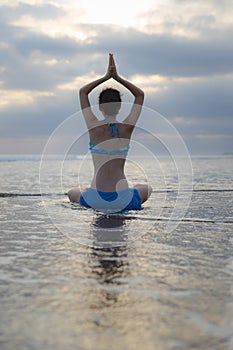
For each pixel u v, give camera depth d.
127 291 1.75
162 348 1.23
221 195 5.60
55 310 1.53
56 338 1.30
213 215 3.90
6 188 6.66
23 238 2.88
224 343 1.26
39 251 2.50
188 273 2.03
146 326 1.39
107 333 1.33
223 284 1.85
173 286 1.82
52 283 1.86
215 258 2.33
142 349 1.23
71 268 2.12
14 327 1.38
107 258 2.32
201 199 5.16
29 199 5.21
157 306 1.57
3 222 3.54
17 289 1.77
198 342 1.27
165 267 2.13
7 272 2.04
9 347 1.24
